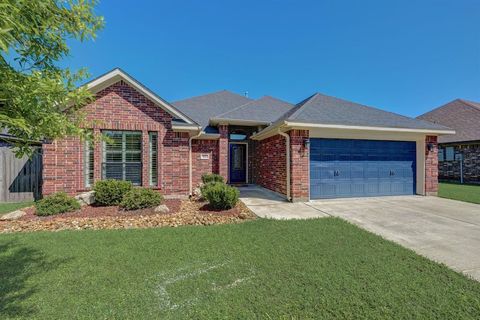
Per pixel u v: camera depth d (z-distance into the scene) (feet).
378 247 16.06
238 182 52.65
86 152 30.73
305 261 13.76
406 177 39.34
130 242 16.66
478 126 64.34
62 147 29.45
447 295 10.36
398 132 37.42
